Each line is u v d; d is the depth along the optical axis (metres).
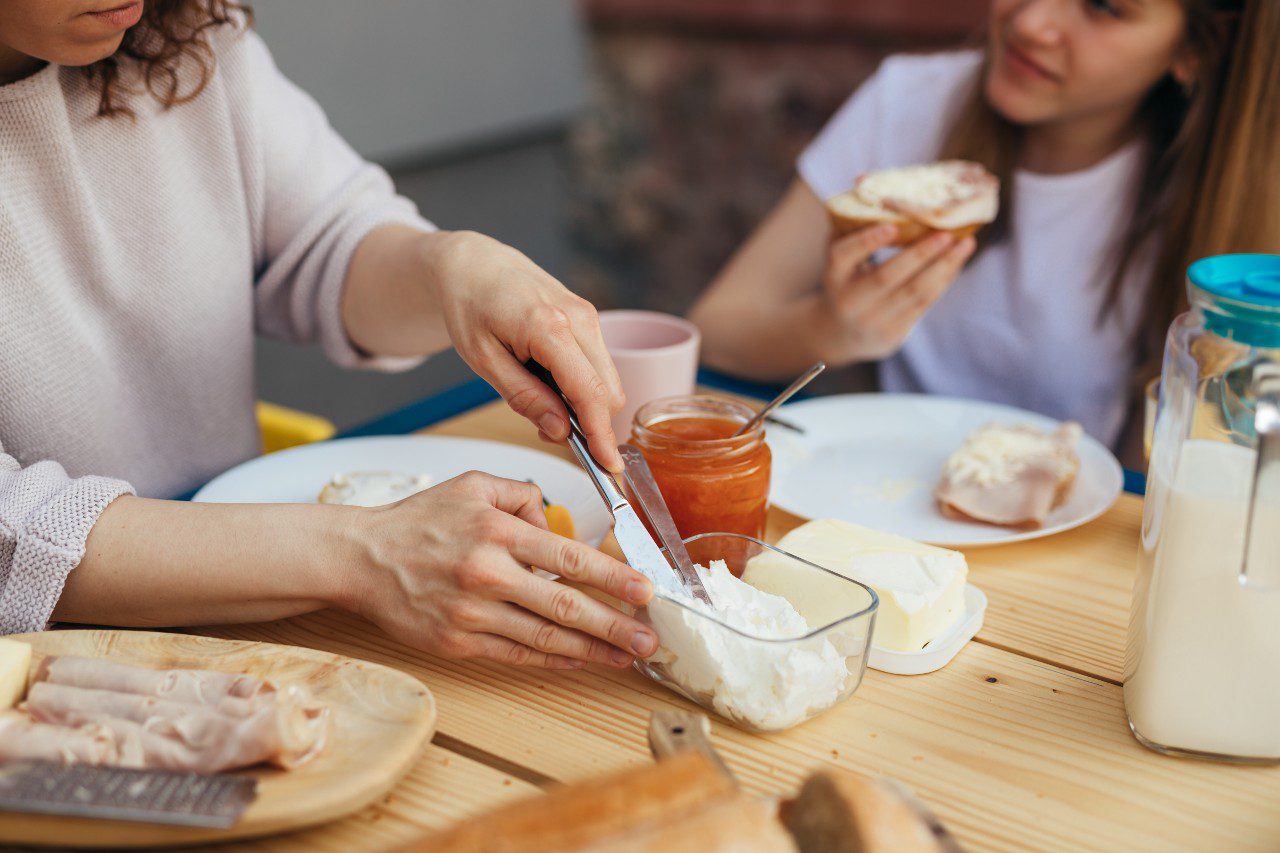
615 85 4.19
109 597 0.88
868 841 0.54
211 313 1.33
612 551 1.04
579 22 4.02
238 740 0.67
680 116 4.25
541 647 0.84
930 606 0.88
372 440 1.24
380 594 0.87
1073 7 1.63
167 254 1.26
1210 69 1.60
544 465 1.19
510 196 3.83
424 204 3.48
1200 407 0.72
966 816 0.71
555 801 0.56
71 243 1.18
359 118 3.18
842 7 3.86
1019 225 1.87
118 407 1.28
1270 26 1.52
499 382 0.99
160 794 0.64
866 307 1.54
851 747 0.78
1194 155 1.66
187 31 1.18
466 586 0.83
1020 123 1.77
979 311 1.93
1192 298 0.72
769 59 4.07
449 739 0.79
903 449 1.31
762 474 1.02
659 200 4.35
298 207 1.35
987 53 1.82
